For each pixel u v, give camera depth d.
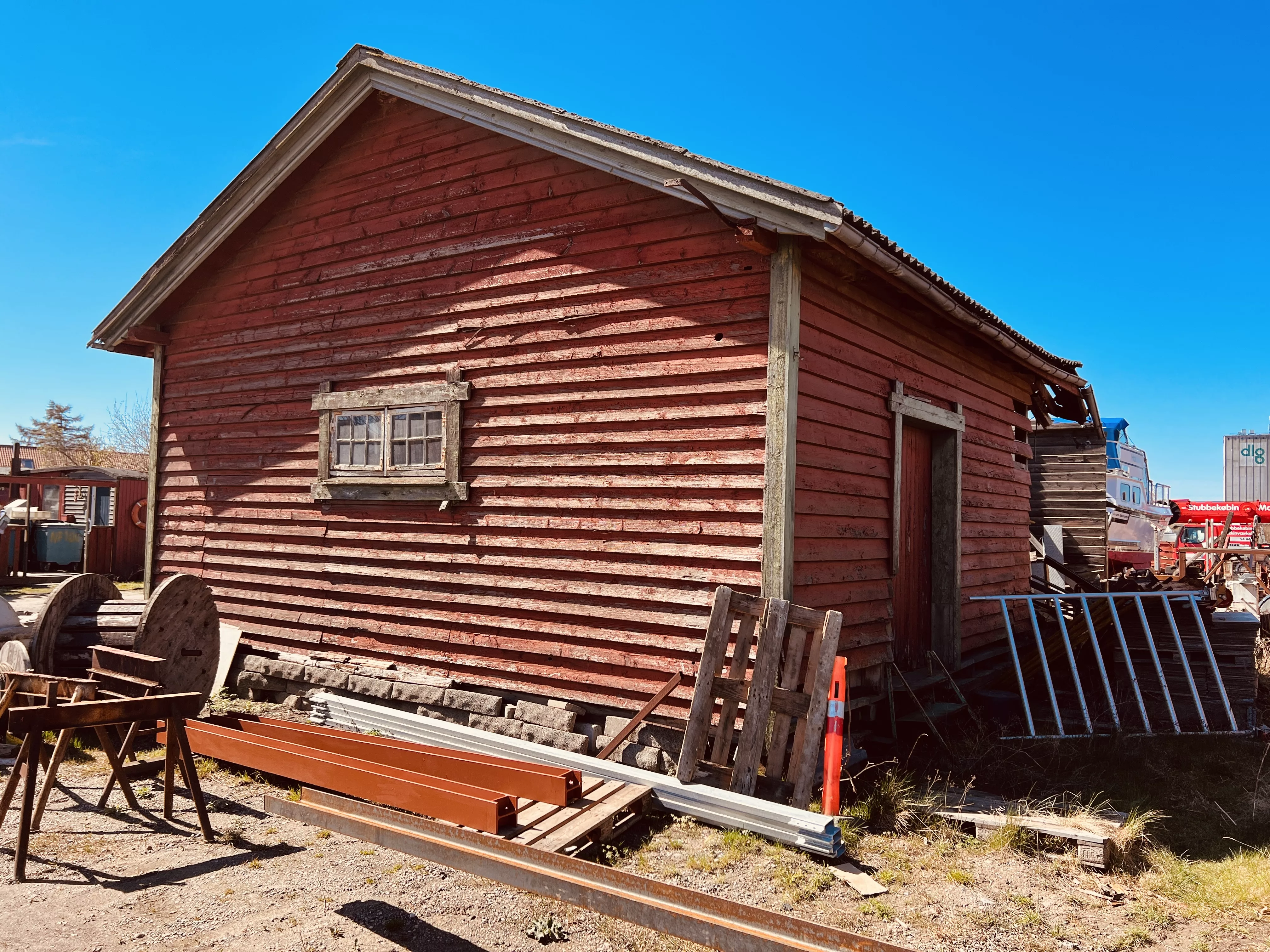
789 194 5.79
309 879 4.59
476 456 7.64
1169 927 4.23
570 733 6.69
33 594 18.59
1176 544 19.23
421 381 8.08
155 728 6.58
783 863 4.81
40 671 6.87
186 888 4.45
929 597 8.59
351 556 8.45
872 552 7.20
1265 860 4.96
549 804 5.13
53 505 29.59
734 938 3.08
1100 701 8.53
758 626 5.91
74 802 5.77
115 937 3.89
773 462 5.99
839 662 5.50
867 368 7.17
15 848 4.93
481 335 7.70
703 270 6.49
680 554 6.43
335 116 8.57
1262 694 9.59
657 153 6.42
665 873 4.66
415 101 7.91
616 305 6.91
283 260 9.32
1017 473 10.70
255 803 5.82
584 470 6.99
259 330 9.45
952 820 5.45
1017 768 6.62
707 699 5.66
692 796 5.44
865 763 6.56
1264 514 17.55
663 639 6.45
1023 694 7.37
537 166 7.47
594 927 4.08
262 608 9.12
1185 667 7.66
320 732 6.01
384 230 8.50
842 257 6.43
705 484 6.35
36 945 3.79
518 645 7.21
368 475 8.35
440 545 7.81
